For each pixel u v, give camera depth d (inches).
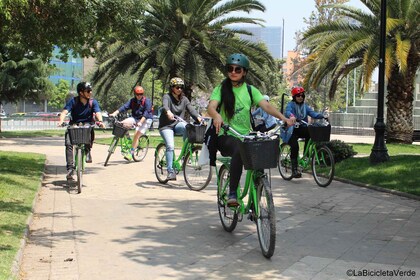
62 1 391.9
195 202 336.5
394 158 492.7
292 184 419.2
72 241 237.0
